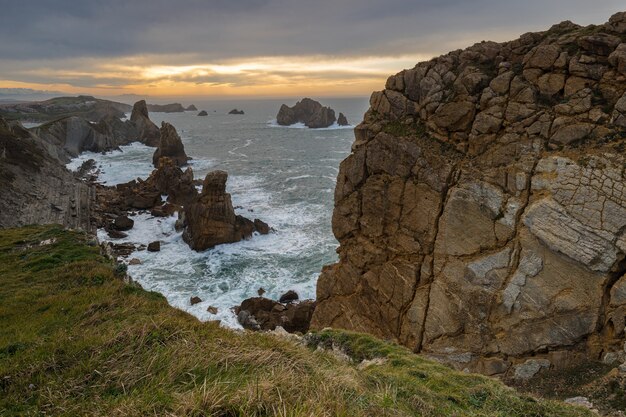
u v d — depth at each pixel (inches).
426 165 782.5
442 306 744.3
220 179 1641.2
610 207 564.7
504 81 710.5
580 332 589.6
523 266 646.5
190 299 1251.8
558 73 666.2
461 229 725.9
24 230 966.4
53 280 569.3
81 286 538.6
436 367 448.8
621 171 564.4
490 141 712.4
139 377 252.2
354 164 920.9
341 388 268.8
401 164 823.7
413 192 802.2
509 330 657.6
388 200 849.5
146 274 1440.7
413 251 803.4
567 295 602.5
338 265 986.7
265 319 1135.6
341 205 954.1
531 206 635.5
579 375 561.0
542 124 656.4
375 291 876.6
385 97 900.0
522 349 641.0
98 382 251.8
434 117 796.0
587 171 589.6
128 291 515.8
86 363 274.4
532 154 656.4
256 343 333.7
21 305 478.6
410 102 857.5
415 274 794.2
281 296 1283.2
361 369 422.6
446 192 754.8
